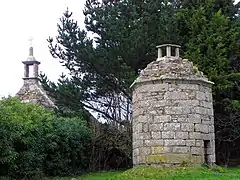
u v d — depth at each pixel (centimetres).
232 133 2317
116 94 2469
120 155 2489
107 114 2500
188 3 2525
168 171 1360
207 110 1524
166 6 2347
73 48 2331
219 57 2177
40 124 1920
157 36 2233
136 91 1562
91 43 2339
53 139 2086
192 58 2180
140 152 1490
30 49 2953
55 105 2555
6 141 1505
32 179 1828
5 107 1578
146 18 2264
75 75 2416
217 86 2147
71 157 2261
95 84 2384
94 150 2461
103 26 2327
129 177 1391
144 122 1491
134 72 2167
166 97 1472
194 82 1499
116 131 2445
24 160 1714
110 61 2234
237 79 2242
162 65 1521
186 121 1458
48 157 2083
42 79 2420
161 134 1448
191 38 2323
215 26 2292
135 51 2191
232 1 2528
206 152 1496
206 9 2406
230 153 2464
